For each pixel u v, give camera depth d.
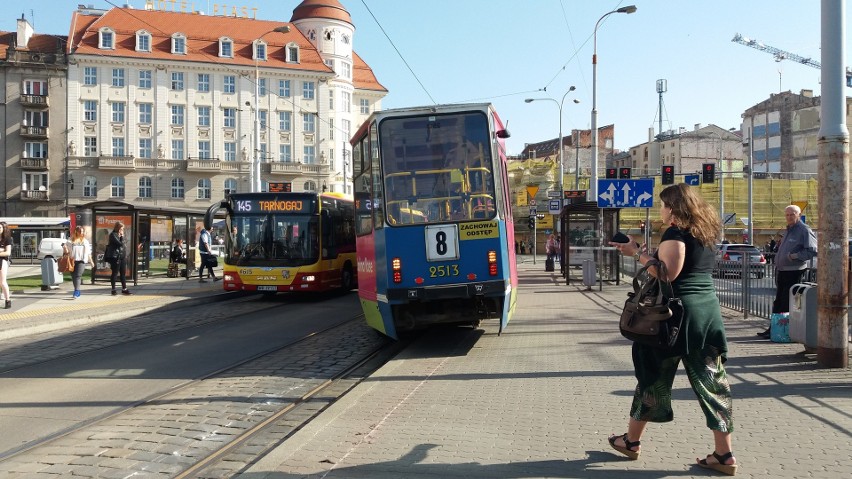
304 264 20.19
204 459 5.65
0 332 12.58
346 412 6.49
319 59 72.44
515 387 7.42
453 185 10.35
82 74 66.31
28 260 55.38
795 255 9.95
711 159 90.00
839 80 7.86
